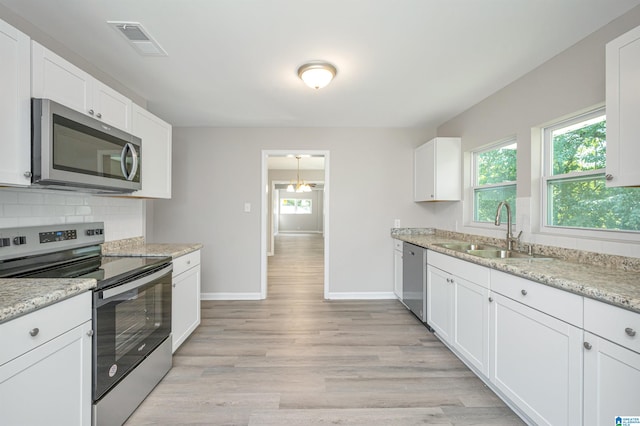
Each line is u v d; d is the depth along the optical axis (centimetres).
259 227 385
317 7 157
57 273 158
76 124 154
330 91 269
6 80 124
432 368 216
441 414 167
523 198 238
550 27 175
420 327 293
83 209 212
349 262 388
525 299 155
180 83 252
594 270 156
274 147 384
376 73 233
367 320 311
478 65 221
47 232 171
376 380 201
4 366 93
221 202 383
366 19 167
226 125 376
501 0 151
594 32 179
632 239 166
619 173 131
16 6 155
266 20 168
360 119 353
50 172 137
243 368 215
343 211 387
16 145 128
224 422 160
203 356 233
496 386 179
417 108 315
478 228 296
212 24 171
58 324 115
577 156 206
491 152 299
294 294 409
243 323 302
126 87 260
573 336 127
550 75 211
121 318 157
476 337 199
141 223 282
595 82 179
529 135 232
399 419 163
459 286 222
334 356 234
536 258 196
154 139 249
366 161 388
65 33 180
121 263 188
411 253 319
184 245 272
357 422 161
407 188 390
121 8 157
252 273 385
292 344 255
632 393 105
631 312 105
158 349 195
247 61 214
